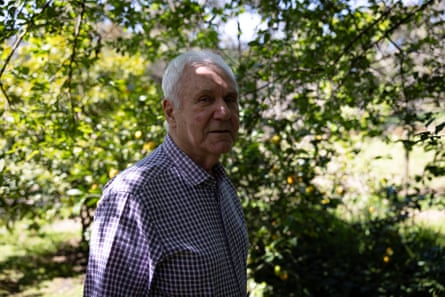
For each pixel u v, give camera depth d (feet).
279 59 10.80
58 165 13.50
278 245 11.02
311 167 11.37
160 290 3.94
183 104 4.42
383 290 11.68
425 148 10.02
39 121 9.43
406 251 13.51
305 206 11.10
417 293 11.53
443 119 9.37
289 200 11.04
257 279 11.53
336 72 10.78
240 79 10.27
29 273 17.54
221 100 4.40
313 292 12.16
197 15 11.23
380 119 12.09
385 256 12.89
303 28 11.00
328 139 12.01
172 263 3.94
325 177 15.62
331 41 10.62
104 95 15.30
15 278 17.02
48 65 10.03
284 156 11.14
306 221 11.28
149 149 10.46
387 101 10.61
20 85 10.80
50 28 8.84
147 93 11.57
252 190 11.33
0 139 11.89
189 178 4.29
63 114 9.78
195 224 4.16
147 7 11.44
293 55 10.93
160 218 4.01
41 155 12.76
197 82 4.35
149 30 11.81
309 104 10.56
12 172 12.43
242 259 4.75
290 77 10.26
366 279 12.26
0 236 22.31
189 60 4.48
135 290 3.87
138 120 10.48
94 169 12.25
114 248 3.86
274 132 11.24
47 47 9.53
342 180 16.46
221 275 4.21
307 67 10.24
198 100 4.36
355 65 10.59
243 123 10.26
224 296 4.24
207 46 11.85
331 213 15.39
